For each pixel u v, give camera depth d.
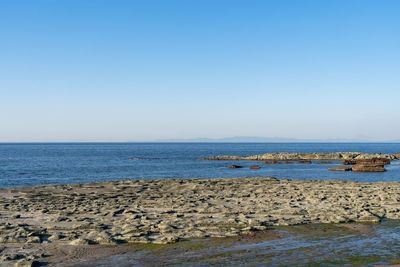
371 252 11.89
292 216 17.70
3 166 73.44
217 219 16.88
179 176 55.00
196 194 27.12
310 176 52.62
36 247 12.56
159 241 13.02
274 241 13.24
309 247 12.46
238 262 10.88
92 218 17.38
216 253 11.80
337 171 61.22
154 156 126.94
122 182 36.59
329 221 16.34
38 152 165.12
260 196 25.47
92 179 50.69
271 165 78.75
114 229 14.92
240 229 15.02
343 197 24.28
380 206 20.67
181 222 16.12
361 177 50.94
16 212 19.25
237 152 178.25
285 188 30.70
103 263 10.93
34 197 25.81
